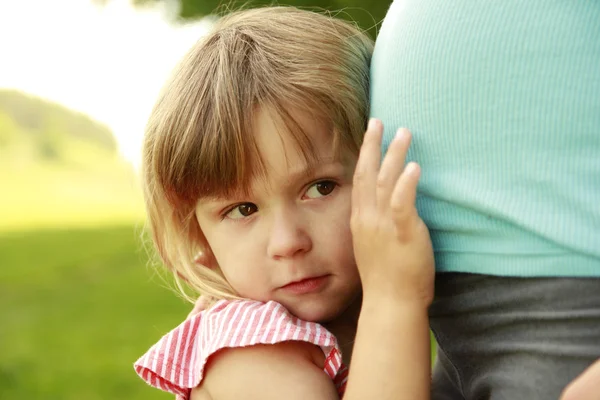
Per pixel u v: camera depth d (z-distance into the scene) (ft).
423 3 3.24
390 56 3.34
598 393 2.20
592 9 2.75
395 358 3.07
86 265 36.47
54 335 22.33
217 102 3.81
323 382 3.56
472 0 2.99
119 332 22.35
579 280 2.63
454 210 2.99
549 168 2.70
